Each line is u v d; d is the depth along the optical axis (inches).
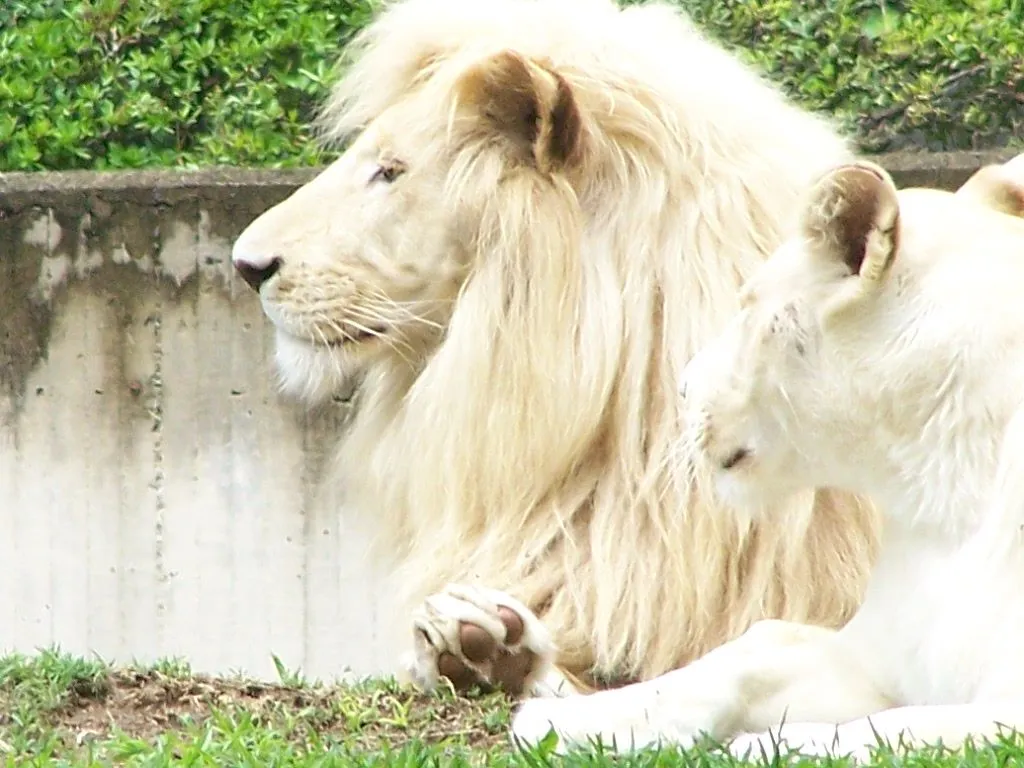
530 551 543.8
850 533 535.2
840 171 397.1
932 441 397.1
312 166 973.2
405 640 557.3
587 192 552.1
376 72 595.2
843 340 404.2
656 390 539.2
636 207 546.0
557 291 543.2
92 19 1026.7
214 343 896.3
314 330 558.6
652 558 534.6
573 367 541.3
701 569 528.7
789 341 409.4
